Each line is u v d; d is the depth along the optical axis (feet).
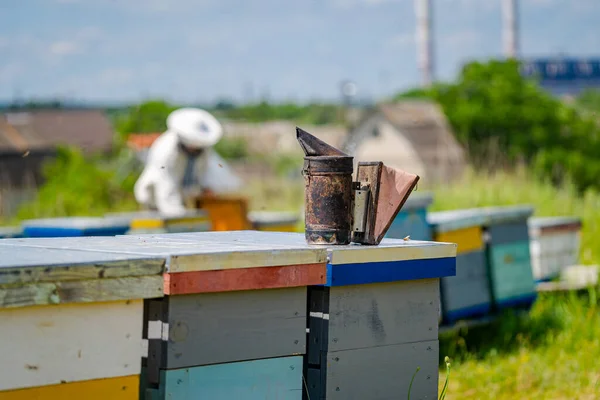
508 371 28.89
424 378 17.61
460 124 180.55
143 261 13.80
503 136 175.42
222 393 14.83
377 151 208.13
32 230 31.37
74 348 13.41
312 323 16.39
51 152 174.19
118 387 13.94
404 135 191.31
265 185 79.30
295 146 195.83
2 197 71.56
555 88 323.16
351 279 16.21
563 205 63.16
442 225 31.24
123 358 13.97
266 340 15.33
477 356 31.22
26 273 12.63
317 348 16.30
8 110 192.03
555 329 34.14
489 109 179.83
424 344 17.62
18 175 157.28
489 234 33.58
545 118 173.78
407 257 17.08
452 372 28.73
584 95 238.07
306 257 15.58
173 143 43.14
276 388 15.51
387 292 17.02
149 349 14.44
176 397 14.29
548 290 37.73
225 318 14.82
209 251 14.64
